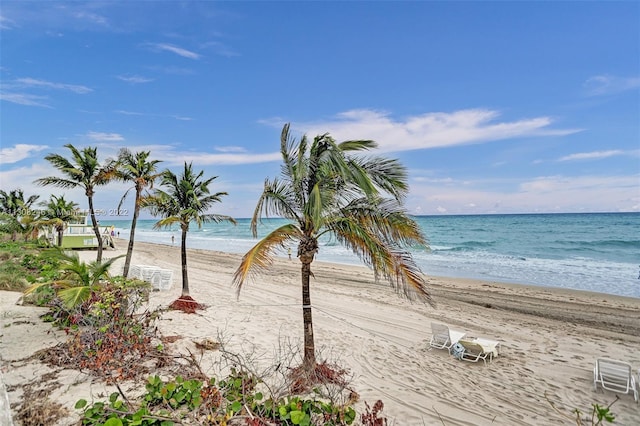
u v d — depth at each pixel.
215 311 11.45
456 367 7.83
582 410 6.16
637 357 8.55
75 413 4.82
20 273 13.95
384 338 9.66
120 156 13.77
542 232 48.06
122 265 22.53
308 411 4.90
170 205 12.92
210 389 4.88
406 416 5.79
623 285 17.69
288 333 9.55
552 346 9.26
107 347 6.18
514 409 6.13
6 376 5.79
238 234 66.00
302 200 6.34
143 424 4.31
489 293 15.52
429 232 52.25
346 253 33.31
